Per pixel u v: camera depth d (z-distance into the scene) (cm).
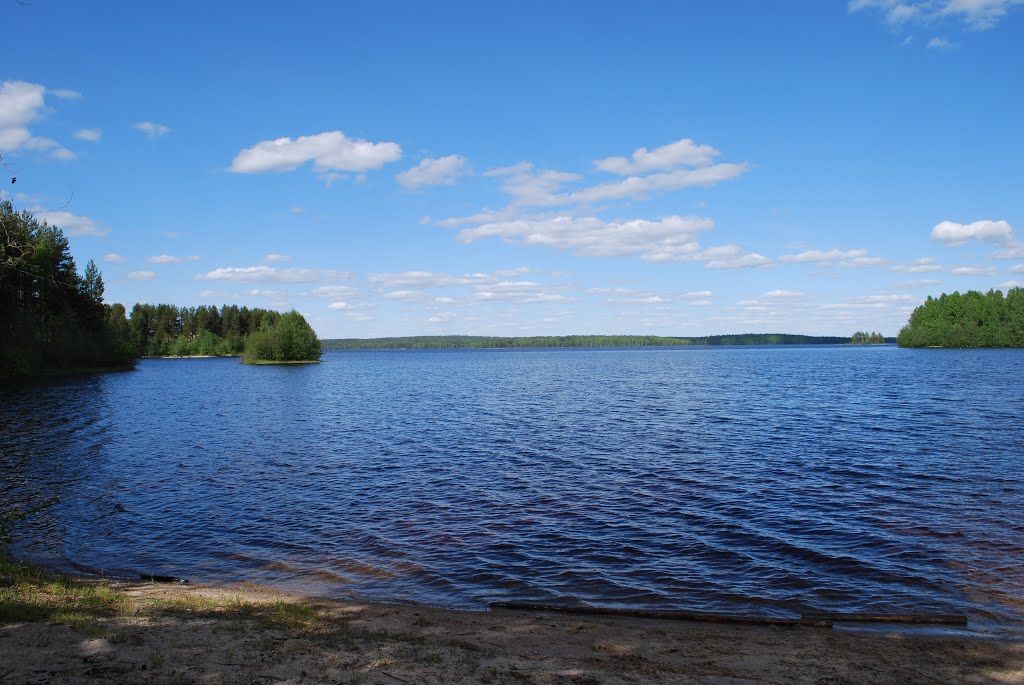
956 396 4828
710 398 5219
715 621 1065
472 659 828
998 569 1296
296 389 7188
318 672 750
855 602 1152
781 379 7469
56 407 4884
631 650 908
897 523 1625
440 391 6631
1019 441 2814
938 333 16662
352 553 1491
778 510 1773
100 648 791
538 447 2920
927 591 1192
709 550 1459
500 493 2041
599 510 1812
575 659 856
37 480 2316
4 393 5959
